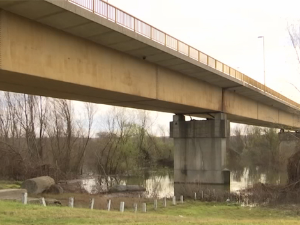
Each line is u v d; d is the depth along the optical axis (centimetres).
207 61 3231
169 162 7694
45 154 5575
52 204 2067
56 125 5716
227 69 3631
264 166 7306
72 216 1335
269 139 7612
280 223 1338
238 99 4459
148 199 2661
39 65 1867
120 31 2092
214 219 1652
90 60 2225
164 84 3056
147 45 2372
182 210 2181
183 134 4247
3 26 1678
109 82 2392
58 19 1833
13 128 5538
